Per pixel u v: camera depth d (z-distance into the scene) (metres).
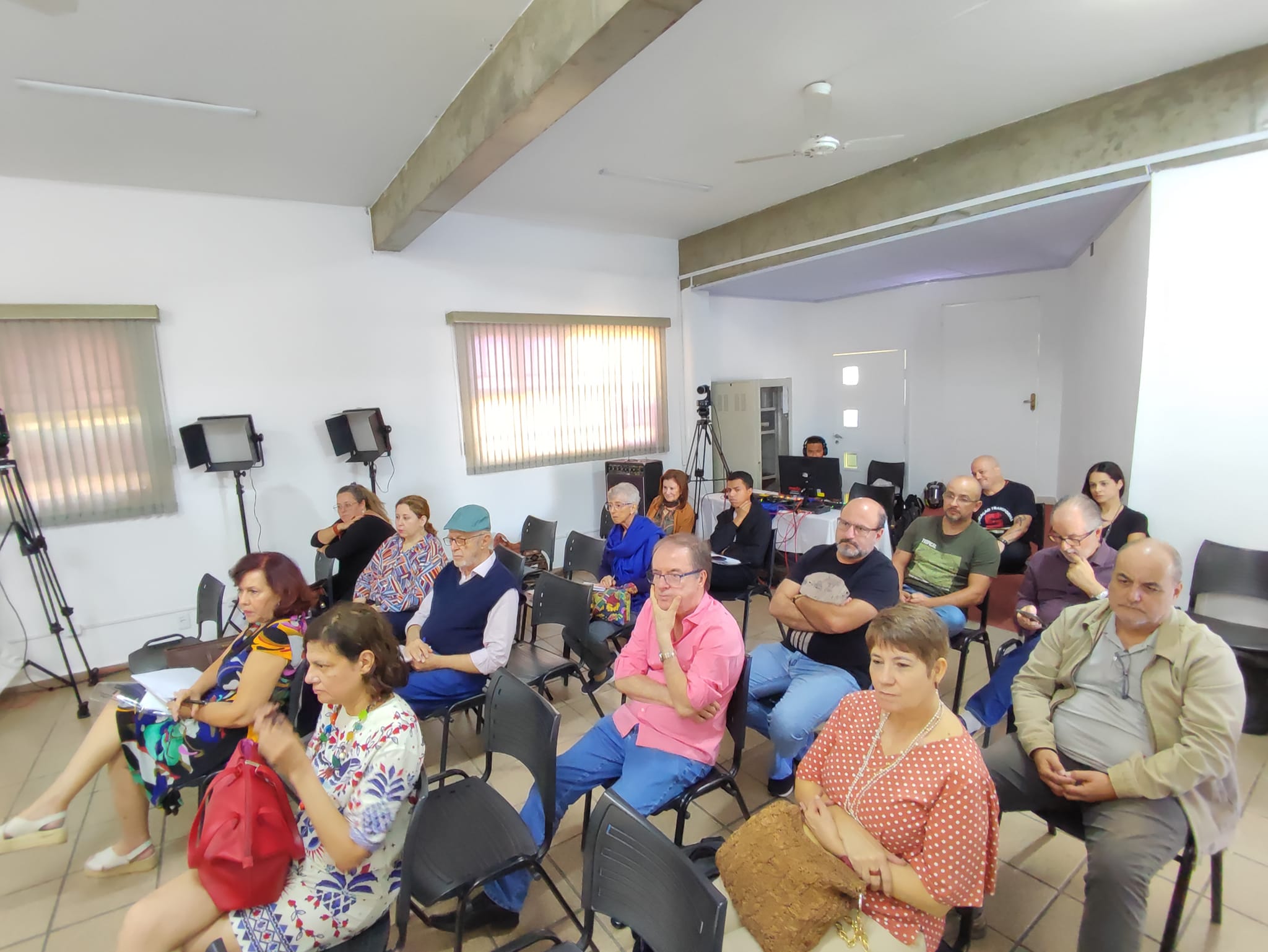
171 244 3.81
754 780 2.47
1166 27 2.57
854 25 2.46
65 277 3.53
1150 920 1.76
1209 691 1.52
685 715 1.83
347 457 4.40
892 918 1.30
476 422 4.93
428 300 4.70
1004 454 5.93
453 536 2.51
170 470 3.85
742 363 6.88
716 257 5.55
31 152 3.13
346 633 1.38
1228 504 2.99
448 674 2.42
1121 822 1.52
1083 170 3.28
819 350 7.38
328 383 4.35
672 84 2.87
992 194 3.62
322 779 1.43
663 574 1.92
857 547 2.34
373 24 2.30
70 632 3.46
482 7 2.23
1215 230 2.93
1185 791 1.49
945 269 5.40
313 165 3.56
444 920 1.71
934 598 2.86
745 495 3.83
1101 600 1.82
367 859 1.33
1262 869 1.92
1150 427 3.19
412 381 4.66
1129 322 3.46
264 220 4.08
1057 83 3.04
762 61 2.71
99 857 2.07
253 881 1.31
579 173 3.99
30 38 2.23
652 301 5.89
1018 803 1.75
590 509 5.61
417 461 4.72
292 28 2.29
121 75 2.52
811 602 2.31
